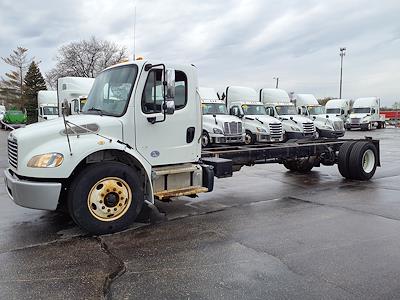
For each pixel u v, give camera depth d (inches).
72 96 600.7
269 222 234.4
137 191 217.5
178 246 191.0
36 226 228.5
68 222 236.1
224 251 183.5
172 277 154.3
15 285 147.7
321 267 163.2
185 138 244.7
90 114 236.7
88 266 166.4
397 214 251.0
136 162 221.5
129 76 227.0
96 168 205.2
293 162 459.2
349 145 398.9
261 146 366.0
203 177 252.8
